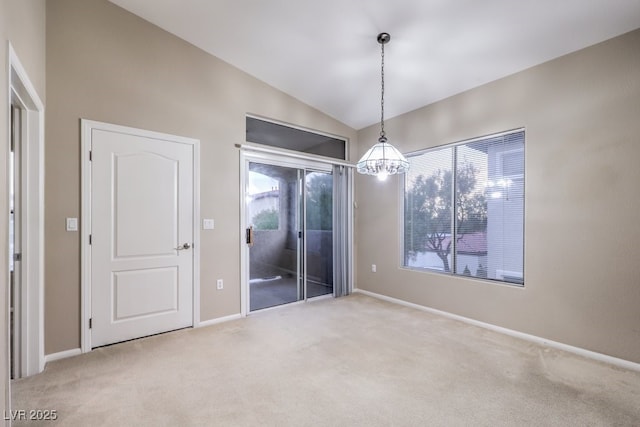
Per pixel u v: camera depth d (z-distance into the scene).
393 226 4.36
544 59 2.91
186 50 3.27
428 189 4.01
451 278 3.67
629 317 2.47
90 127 2.73
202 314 3.36
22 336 2.30
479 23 2.57
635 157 2.44
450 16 2.53
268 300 3.97
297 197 4.25
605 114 2.58
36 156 2.37
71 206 2.64
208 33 3.13
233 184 3.60
